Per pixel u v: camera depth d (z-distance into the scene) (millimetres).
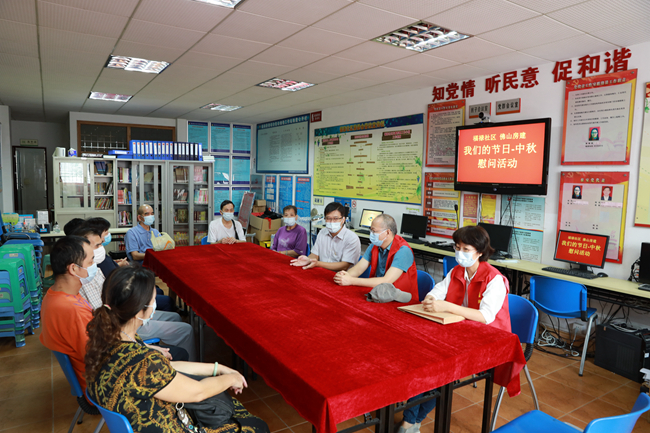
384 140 5773
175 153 6977
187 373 1607
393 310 2082
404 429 2180
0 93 5855
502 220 4379
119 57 4176
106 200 6766
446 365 1524
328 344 1632
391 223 2578
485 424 1994
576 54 3656
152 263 3469
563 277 3480
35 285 3758
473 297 2209
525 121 3984
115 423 1217
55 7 2850
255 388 2770
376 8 2809
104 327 1276
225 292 2342
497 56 3777
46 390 2715
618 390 2912
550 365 3328
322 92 5578
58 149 6359
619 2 2580
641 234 3391
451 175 4867
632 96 3387
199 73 4691
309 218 7434
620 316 3590
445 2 2676
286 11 2898
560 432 1620
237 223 4523
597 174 3631
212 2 2805
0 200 6691
